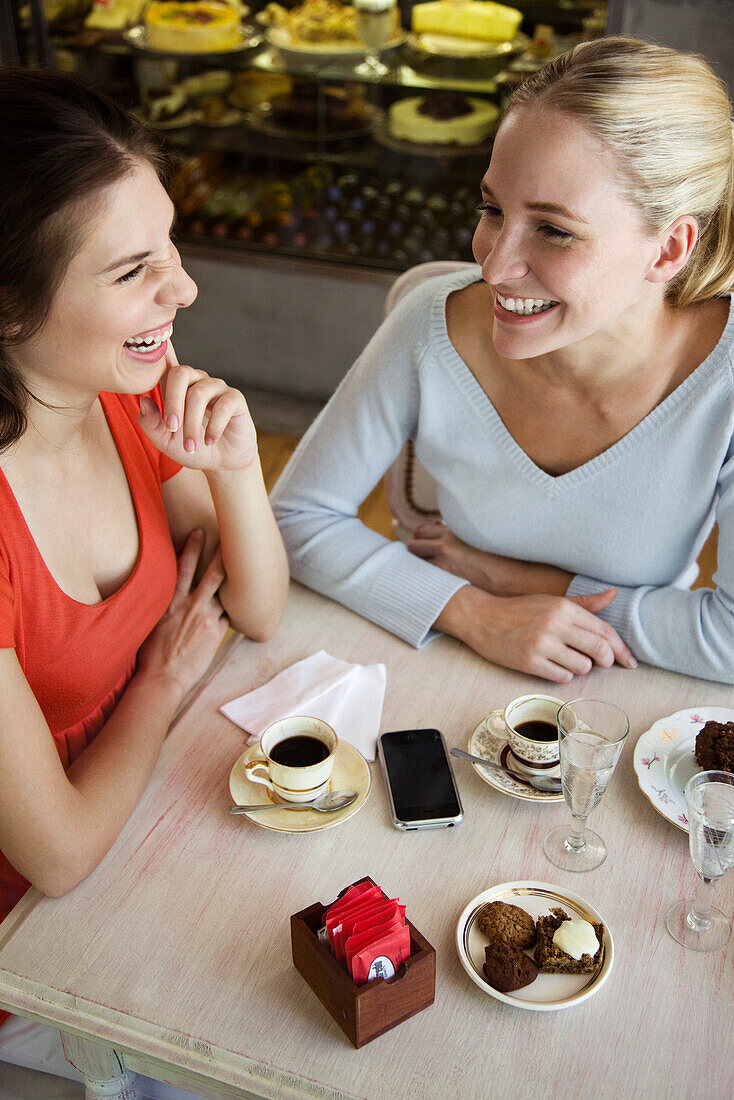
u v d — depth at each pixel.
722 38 2.63
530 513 1.40
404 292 1.70
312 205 3.24
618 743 0.94
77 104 0.90
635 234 1.08
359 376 1.47
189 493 1.36
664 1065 0.85
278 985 0.91
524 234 1.08
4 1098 1.12
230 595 1.29
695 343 1.25
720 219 1.17
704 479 1.30
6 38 3.00
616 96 1.01
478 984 0.89
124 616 1.20
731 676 1.24
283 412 3.45
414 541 1.53
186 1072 0.87
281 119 3.14
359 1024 0.84
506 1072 0.84
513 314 1.15
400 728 1.18
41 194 0.88
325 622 1.36
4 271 0.92
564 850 1.03
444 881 1.00
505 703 1.22
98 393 1.10
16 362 1.01
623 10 2.67
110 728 1.16
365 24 2.93
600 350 1.23
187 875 1.00
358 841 1.04
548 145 1.03
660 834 1.05
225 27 3.03
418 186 3.13
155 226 0.95
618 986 0.90
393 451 1.50
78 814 1.00
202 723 1.18
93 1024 0.89
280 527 1.49
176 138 3.24
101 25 3.07
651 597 1.33
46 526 1.11
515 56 2.85
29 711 1.00
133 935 0.95
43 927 0.95
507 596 1.46
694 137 1.06
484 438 1.39
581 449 1.35
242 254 3.30
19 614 1.08
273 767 1.03
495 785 1.08
